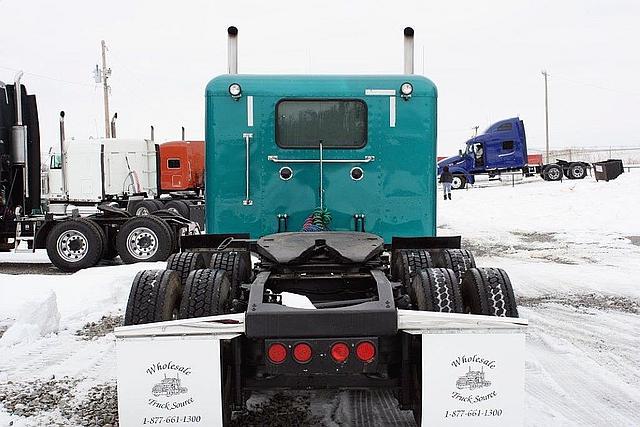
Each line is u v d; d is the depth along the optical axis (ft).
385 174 23.58
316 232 20.22
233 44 24.67
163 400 13.64
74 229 47.03
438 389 13.62
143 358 13.62
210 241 22.43
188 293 16.90
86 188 84.48
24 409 18.37
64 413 18.04
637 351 24.16
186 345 13.62
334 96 23.30
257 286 15.48
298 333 13.73
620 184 101.04
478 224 79.30
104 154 84.58
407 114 23.50
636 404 18.43
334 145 23.49
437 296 16.66
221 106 23.30
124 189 85.81
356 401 18.80
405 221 23.71
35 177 48.85
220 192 23.48
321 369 13.78
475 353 13.64
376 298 15.99
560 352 23.99
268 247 17.92
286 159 23.39
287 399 19.01
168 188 100.37
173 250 48.55
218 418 13.64
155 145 90.99
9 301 32.71
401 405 14.65
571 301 33.88
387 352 14.64
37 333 26.40
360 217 23.56
